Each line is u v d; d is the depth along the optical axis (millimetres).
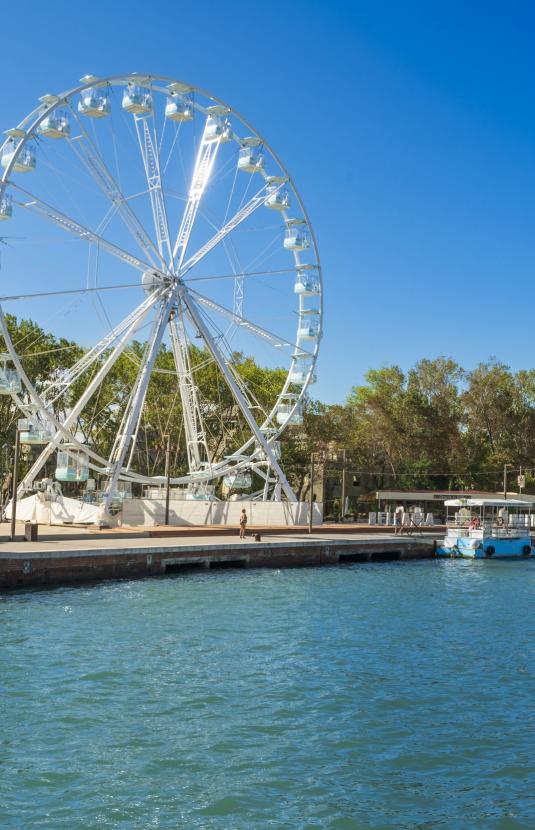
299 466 96062
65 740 18172
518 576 50625
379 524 76750
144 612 33000
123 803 15188
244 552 49938
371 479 107500
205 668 24469
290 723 19703
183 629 29938
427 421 99875
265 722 19734
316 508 68250
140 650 26344
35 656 25047
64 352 87875
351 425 101750
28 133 50938
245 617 32812
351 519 92062
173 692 21922
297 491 102000
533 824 14766
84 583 40344
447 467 101750
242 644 27797
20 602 34188
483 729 19562
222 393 91312
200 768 16859
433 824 14703
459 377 104438
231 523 65000
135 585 40500
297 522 66812
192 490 66812
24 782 15969
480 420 103438
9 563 37750
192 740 18391
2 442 85250
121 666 24250
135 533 52375
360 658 26281
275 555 51656
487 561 60562
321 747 18203
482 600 39469
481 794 15938
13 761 16938
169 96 58250
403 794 15898
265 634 29547
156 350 59500
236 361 95188
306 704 21203
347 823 14664
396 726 19672
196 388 65375
